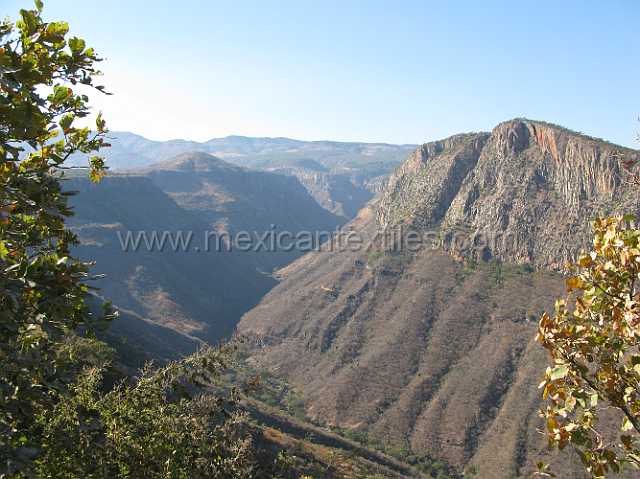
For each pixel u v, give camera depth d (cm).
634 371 457
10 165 505
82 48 523
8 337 463
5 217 488
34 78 471
